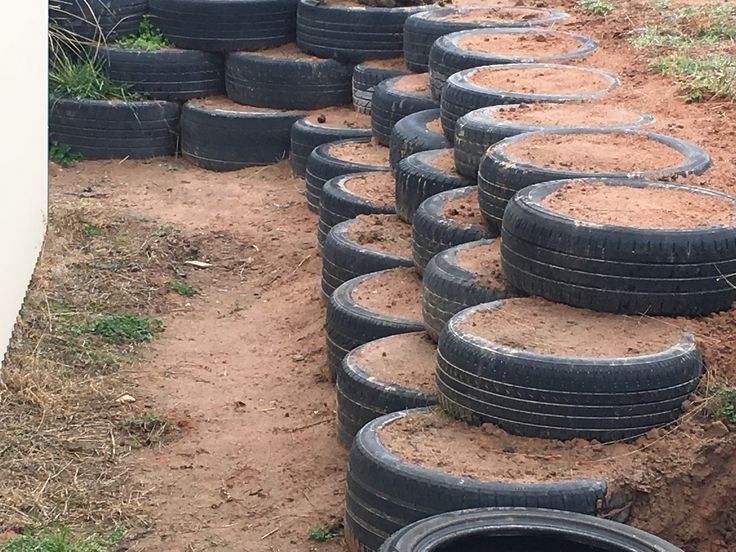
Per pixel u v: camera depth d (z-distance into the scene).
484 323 3.94
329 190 5.85
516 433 3.74
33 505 4.11
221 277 6.18
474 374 3.77
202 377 5.12
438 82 6.14
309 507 4.15
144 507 4.16
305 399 4.88
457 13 7.13
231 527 4.07
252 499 4.22
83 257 6.12
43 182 6.07
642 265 3.88
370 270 5.13
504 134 4.93
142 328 5.51
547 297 4.04
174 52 7.67
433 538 3.23
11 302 5.10
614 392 3.65
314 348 5.31
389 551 3.19
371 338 4.67
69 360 5.12
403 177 5.30
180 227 6.66
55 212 6.55
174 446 4.56
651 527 3.58
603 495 3.51
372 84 7.25
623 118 5.18
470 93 5.42
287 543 3.97
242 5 7.57
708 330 3.90
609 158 4.61
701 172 4.54
